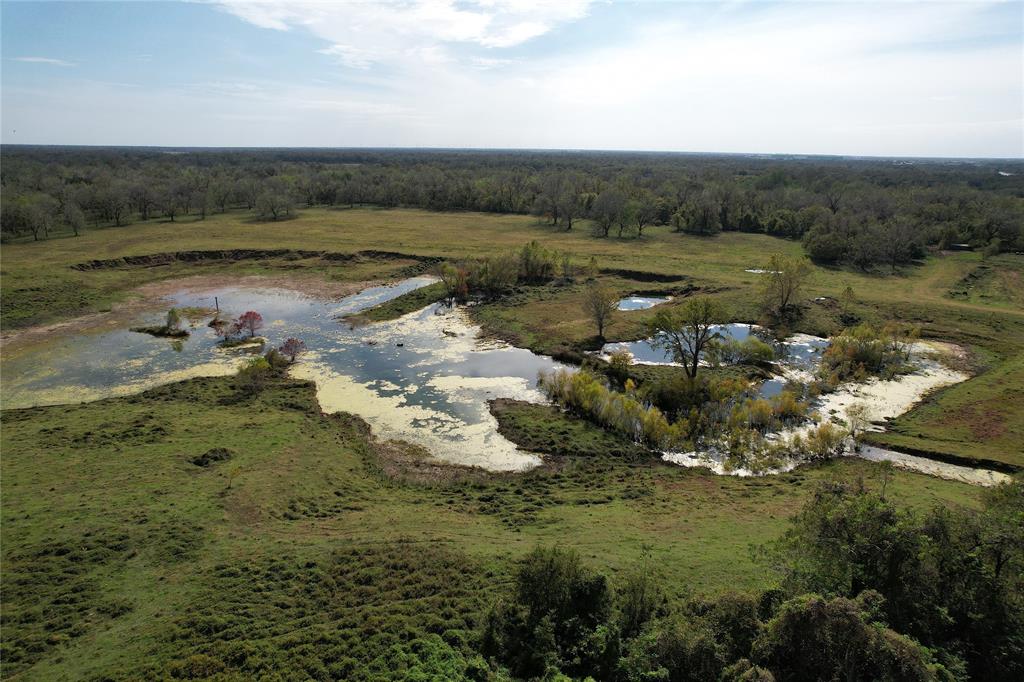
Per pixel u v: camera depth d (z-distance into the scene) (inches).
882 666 566.9
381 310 2741.1
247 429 1569.9
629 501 1273.4
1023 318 2420.0
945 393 1819.6
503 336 2395.4
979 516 716.0
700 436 1595.7
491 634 745.0
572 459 1494.8
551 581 775.1
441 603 839.1
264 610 856.9
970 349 2196.1
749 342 2119.8
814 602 607.2
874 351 2064.5
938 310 2532.0
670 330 1852.9
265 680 705.0
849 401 1803.6
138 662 759.1
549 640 705.0
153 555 1015.0
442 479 1401.3
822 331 2417.6
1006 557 674.8
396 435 1609.3
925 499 1168.8
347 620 814.5
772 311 2603.3
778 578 797.2
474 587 879.7
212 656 756.0
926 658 583.5
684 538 1059.3
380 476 1406.3
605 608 762.2
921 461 1455.5
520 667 691.4
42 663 769.6
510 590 853.8
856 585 713.0
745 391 1825.8
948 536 700.0
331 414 1718.8
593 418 1685.5
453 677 680.4
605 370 1994.3
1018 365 1994.3
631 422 1599.4
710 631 650.8
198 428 1567.4
